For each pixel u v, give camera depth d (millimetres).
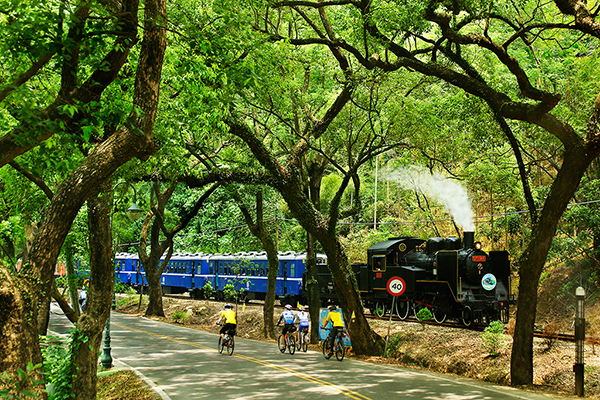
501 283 22172
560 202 13023
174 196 47219
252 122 21938
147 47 8539
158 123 12852
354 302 18406
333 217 17906
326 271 31062
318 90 21391
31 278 7496
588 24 12180
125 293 48031
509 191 23438
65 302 13398
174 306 36062
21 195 15562
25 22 7121
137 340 22188
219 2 10516
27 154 10625
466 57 17359
